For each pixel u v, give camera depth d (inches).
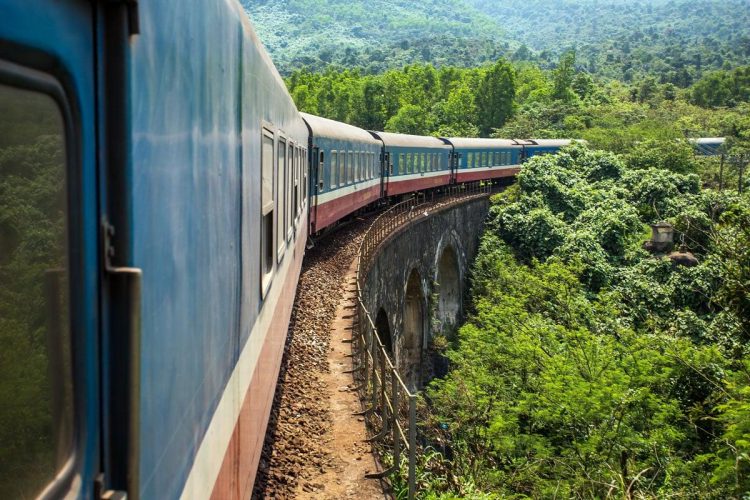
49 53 65.2
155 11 96.3
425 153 1501.0
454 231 1499.8
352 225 1113.4
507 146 2043.6
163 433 101.8
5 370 60.9
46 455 66.7
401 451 350.6
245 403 197.5
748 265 687.1
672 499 457.7
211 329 142.5
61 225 69.1
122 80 79.3
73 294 71.2
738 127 2768.2
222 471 158.1
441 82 5182.1
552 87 4424.2
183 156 115.9
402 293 1114.1
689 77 7273.6
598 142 2169.0
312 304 599.5
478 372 706.8
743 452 431.2
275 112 292.0
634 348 692.1
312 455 328.2
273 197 278.4
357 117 4409.5
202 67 133.0
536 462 511.5
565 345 706.8
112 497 76.0
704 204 1528.1
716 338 843.4
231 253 169.2
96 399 75.7
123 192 80.4
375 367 391.9
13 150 60.6
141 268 89.3
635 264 1349.7
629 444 522.3
